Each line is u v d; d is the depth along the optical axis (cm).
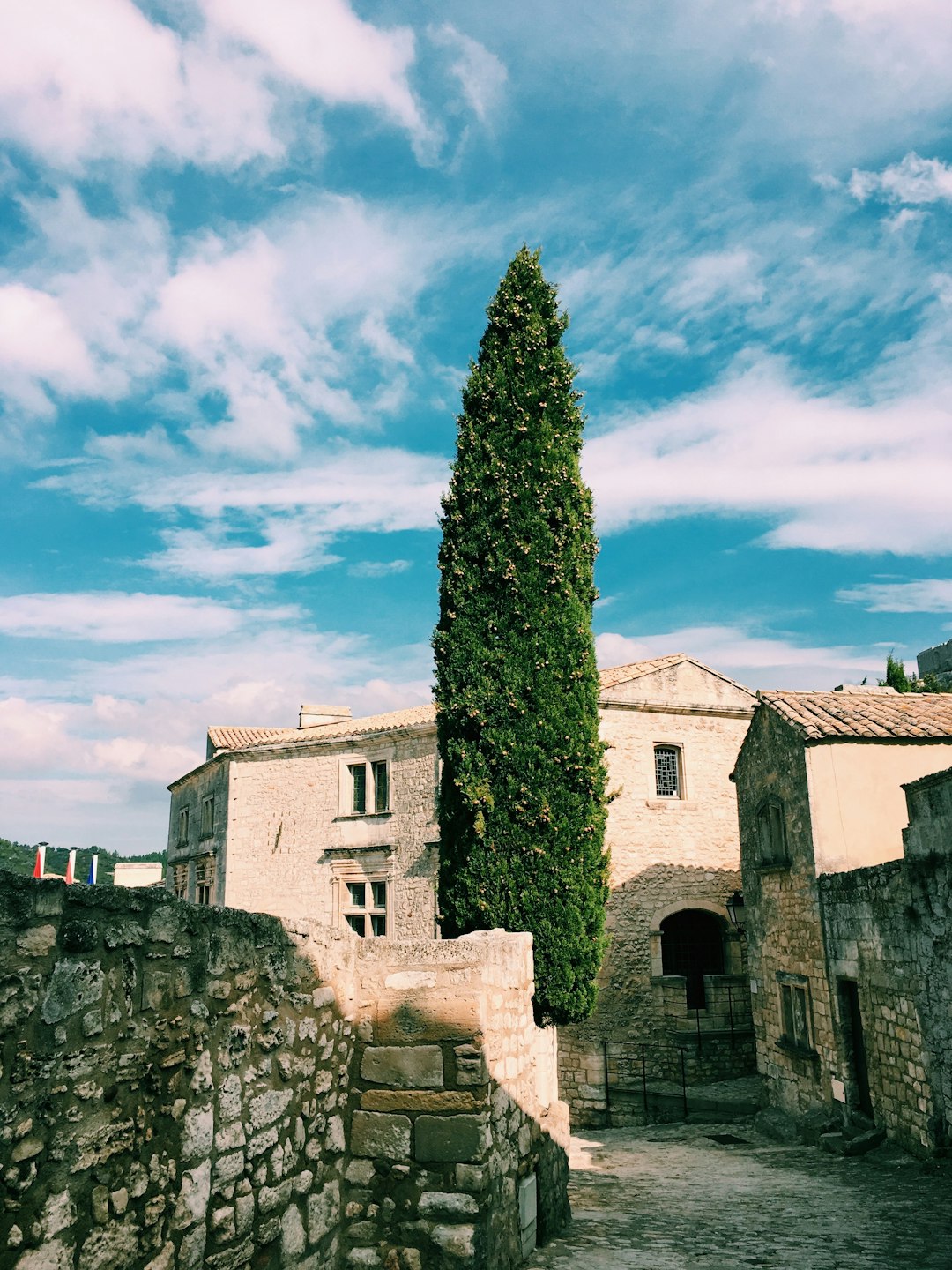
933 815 1120
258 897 2597
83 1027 411
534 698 1255
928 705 1709
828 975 1460
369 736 2453
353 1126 683
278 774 2658
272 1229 558
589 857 1241
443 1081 677
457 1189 655
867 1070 1341
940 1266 743
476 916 1227
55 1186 386
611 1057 2030
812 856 1512
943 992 1104
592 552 1350
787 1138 1531
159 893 474
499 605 1292
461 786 1254
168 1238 457
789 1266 744
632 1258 765
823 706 1670
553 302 1427
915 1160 1172
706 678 2336
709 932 2267
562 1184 905
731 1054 2058
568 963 1198
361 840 2447
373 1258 649
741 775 1919
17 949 377
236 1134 528
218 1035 518
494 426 1358
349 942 711
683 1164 1328
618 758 2208
